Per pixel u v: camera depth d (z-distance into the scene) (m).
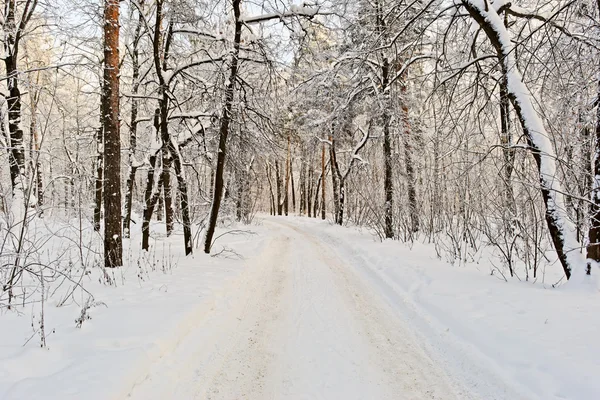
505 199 7.97
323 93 17.12
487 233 8.34
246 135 11.48
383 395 3.47
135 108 13.71
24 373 3.25
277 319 5.60
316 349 4.49
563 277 6.79
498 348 3.94
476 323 4.64
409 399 3.39
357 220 19.53
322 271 9.20
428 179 11.84
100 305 5.29
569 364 3.32
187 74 10.70
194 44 10.99
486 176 8.55
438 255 9.53
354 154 18.81
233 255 10.59
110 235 8.00
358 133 22.06
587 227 6.38
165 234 16.19
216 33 10.18
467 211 9.27
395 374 3.87
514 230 7.41
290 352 4.41
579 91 6.54
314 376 3.83
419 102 14.55
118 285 6.59
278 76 10.78
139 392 3.24
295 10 9.84
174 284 6.70
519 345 3.89
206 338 4.65
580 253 5.99
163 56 10.37
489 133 8.84
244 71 10.98
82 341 3.92
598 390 2.88
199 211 13.52
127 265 8.56
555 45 6.09
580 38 6.37
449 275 7.27
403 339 4.78
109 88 7.89
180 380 3.63
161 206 23.62
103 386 3.01
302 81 14.94
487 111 8.05
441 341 4.54
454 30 8.32
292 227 24.28
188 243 10.19
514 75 6.62
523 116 6.48
